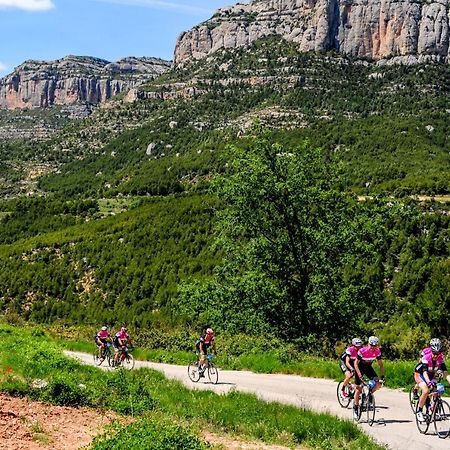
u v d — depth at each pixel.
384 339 27.64
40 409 11.61
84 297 70.62
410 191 69.38
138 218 86.69
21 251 85.31
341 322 27.69
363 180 97.75
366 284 28.44
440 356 11.87
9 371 14.37
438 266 34.47
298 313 28.31
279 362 22.05
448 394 15.45
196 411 13.02
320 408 14.24
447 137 131.50
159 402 13.73
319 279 26.88
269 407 13.34
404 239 46.66
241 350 25.84
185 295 30.05
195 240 74.00
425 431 11.49
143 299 65.00
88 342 36.94
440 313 25.58
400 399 15.09
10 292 75.06
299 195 27.72
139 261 73.25
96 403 12.91
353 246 28.48
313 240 28.38
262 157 29.19
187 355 28.36
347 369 13.72
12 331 34.56
